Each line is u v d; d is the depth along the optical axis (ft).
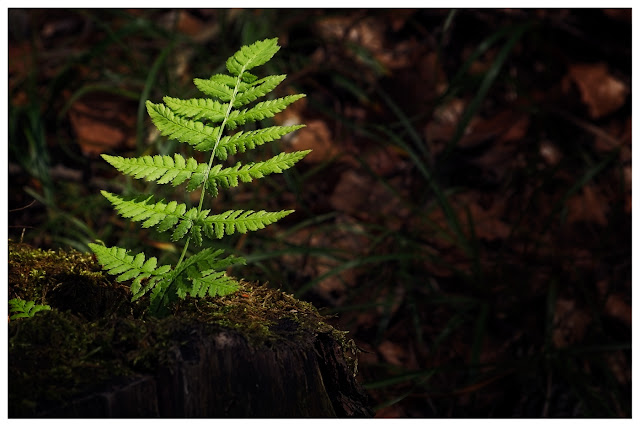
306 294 12.23
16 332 4.85
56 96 14.20
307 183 14.49
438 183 14.56
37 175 12.94
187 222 5.48
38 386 4.40
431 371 10.51
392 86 16.08
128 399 4.48
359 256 12.69
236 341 4.97
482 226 13.78
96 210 13.08
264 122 13.57
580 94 15.52
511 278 12.85
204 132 5.51
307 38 16.78
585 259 13.20
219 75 5.62
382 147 15.19
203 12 17.33
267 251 12.25
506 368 11.25
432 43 16.74
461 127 12.78
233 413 4.85
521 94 15.64
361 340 11.87
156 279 5.54
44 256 6.39
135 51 16.48
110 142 14.53
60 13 17.92
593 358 11.41
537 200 14.14
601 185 14.33
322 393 5.29
